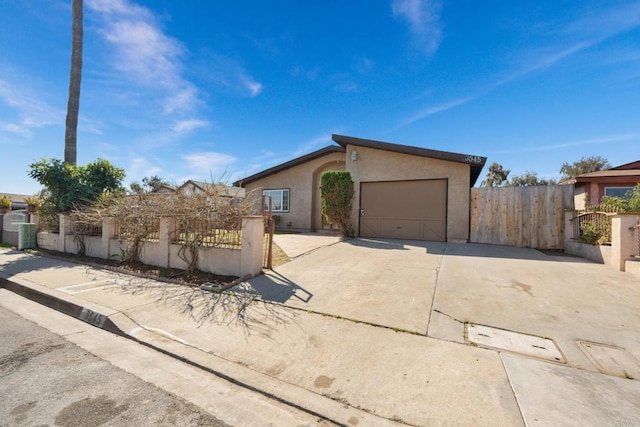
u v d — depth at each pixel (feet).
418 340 10.40
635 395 7.30
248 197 21.17
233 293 15.66
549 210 28.94
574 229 25.88
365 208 36.60
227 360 9.53
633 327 11.08
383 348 9.93
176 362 9.69
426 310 12.97
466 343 10.10
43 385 8.21
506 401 7.14
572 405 6.94
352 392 7.79
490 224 31.01
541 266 20.33
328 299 14.57
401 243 30.50
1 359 9.75
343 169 47.24
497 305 13.38
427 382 8.03
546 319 11.86
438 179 33.40
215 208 20.02
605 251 20.94
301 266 20.63
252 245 18.31
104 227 25.50
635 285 15.96
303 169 47.60
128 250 23.68
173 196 21.65
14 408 7.15
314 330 11.39
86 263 24.22
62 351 10.39
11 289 18.92
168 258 21.49
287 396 7.74
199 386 8.34
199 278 18.62
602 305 13.17
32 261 25.61
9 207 48.14
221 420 6.93
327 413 7.12
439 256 23.68
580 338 10.32
